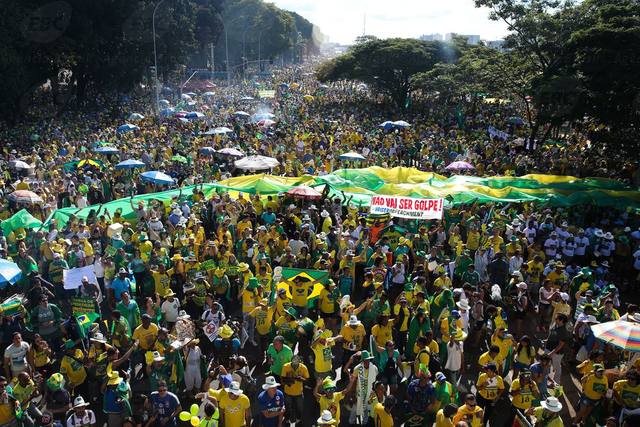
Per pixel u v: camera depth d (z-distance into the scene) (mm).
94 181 22594
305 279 12836
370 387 9586
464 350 12992
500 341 10734
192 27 63688
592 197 20453
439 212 16594
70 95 54000
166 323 12406
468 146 34156
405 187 20656
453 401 9516
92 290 12578
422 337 10430
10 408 8727
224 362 10852
